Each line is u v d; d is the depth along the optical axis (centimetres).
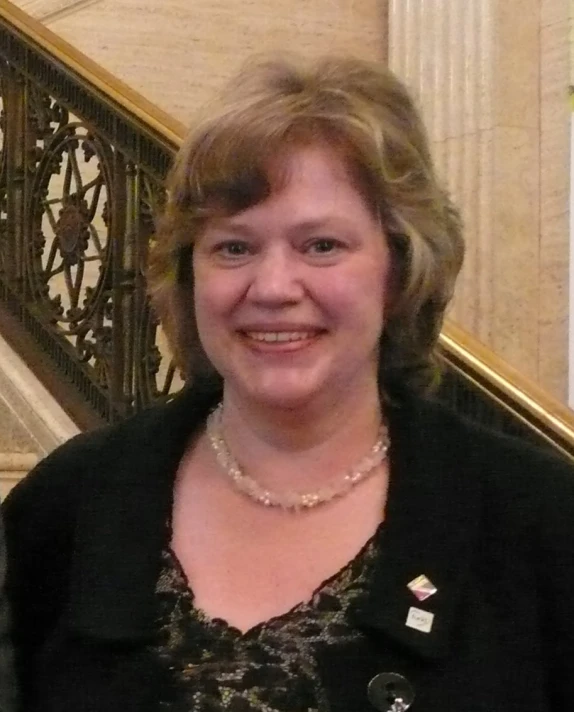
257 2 485
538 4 403
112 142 288
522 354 401
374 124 126
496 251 400
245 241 130
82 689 134
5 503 156
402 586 127
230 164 125
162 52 479
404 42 432
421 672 123
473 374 182
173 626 131
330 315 129
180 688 126
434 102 418
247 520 138
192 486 145
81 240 312
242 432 142
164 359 321
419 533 131
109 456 152
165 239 142
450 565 129
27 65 336
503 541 131
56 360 321
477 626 127
